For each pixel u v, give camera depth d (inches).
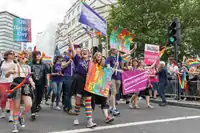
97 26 296.0
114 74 277.6
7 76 203.8
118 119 254.2
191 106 351.6
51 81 332.5
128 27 856.3
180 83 409.1
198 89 400.5
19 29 426.9
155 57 421.1
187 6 928.9
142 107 346.3
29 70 209.8
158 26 863.1
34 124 228.7
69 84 293.3
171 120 251.9
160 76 371.9
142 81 330.3
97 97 232.8
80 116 268.8
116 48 303.4
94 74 219.8
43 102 402.3
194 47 927.7
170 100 406.3
